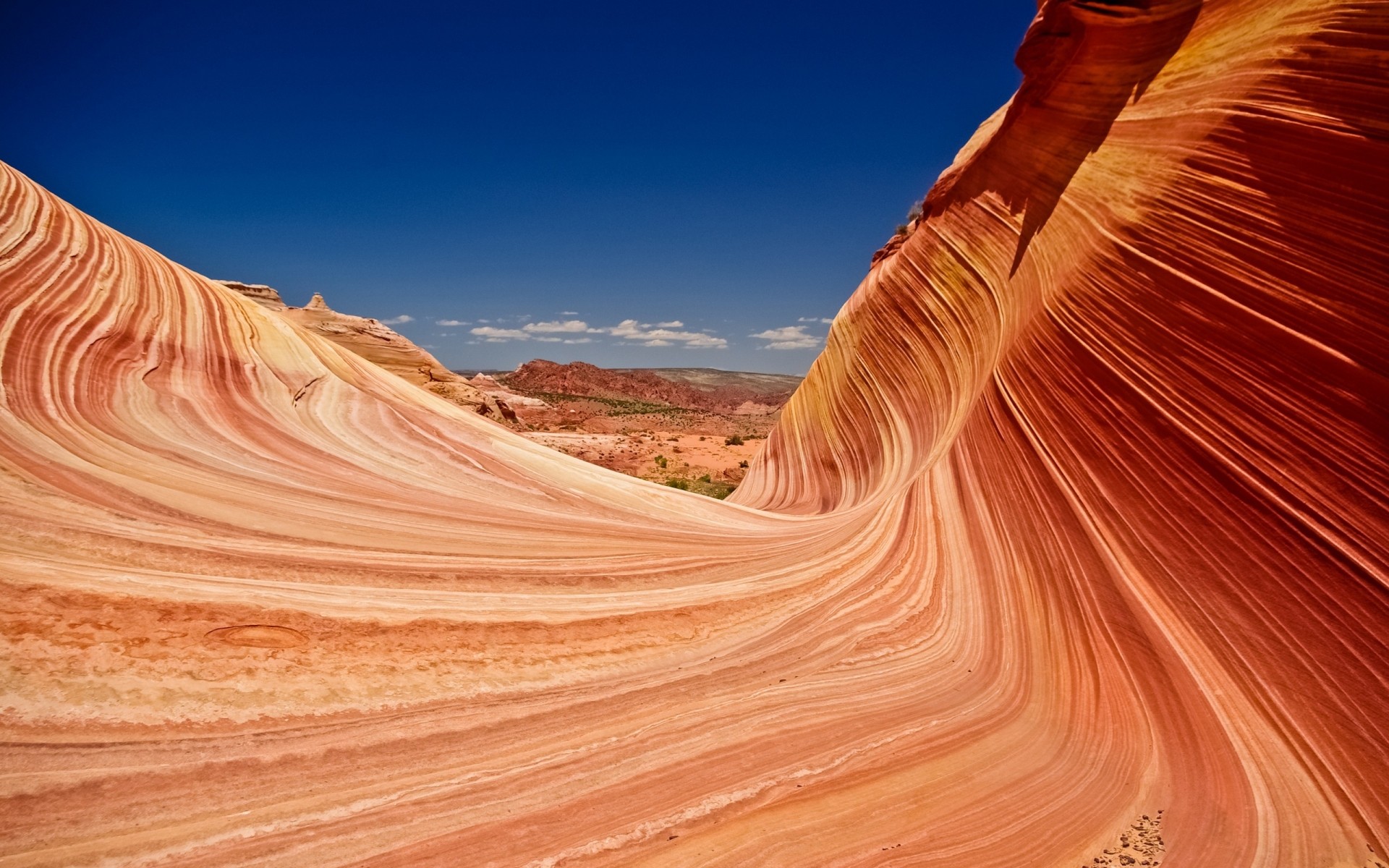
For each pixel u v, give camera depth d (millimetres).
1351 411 4727
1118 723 4938
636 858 3406
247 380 11219
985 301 13656
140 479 6824
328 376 13031
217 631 4727
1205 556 5328
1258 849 3596
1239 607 4934
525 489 11438
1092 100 11367
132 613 4551
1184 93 8164
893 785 4301
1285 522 4883
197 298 12055
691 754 4500
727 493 30766
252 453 9133
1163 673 5059
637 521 11305
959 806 4113
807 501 21438
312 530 6996
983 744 4941
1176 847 3672
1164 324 6617
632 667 5965
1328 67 5609
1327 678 4270
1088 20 11031
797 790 4148
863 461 18703
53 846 2918
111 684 3945
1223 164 6555
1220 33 8023
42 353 8070
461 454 12172
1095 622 5848
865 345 20500
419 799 3715
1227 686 4691
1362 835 3604
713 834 3654
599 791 3986
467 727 4555
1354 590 4352
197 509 6578
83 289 9578
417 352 39312
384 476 10078
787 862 3471
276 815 3395
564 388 132250
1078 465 7145
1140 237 7438
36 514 5289
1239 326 5762
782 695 5562
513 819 3643
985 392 10344
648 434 53562
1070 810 4094
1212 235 6383
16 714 3514
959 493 9352
